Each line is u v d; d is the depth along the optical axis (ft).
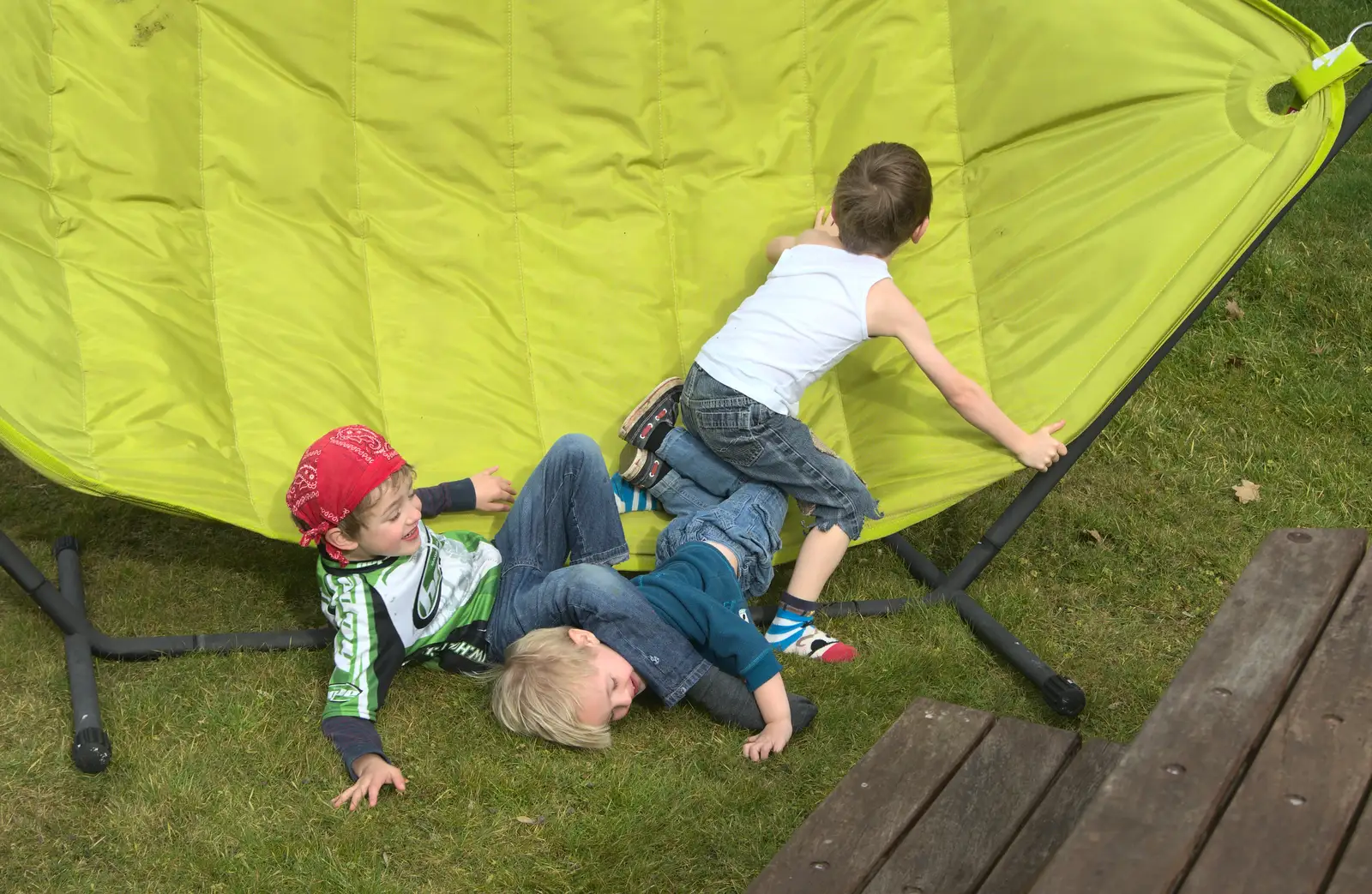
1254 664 5.17
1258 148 9.30
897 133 10.69
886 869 5.35
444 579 8.54
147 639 8.77
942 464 9.55
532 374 10.21
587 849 7.30
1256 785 4.61
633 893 7.04
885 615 9.67
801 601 9.16
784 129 10.85
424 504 9.15
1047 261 9.88
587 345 10.36
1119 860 4.35
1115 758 5.95
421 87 10.34
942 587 9.75
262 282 9.83
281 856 7.21
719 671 8.31
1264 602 5.52
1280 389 12.61
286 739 8.07
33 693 8.34
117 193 9.59
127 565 9.75
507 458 9.80
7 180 9.25
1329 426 12.17
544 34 10.45
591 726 7.94
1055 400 9.30
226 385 9.44
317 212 10.12
